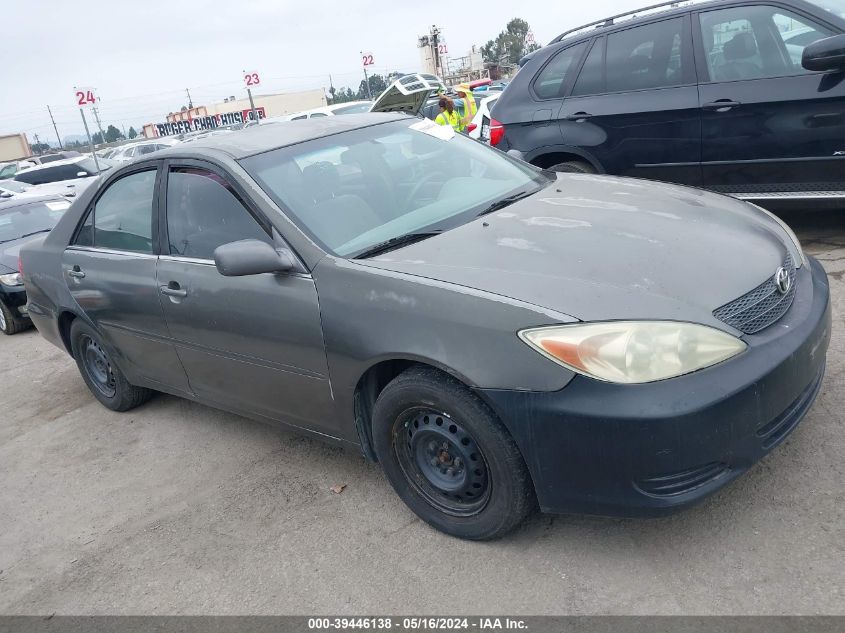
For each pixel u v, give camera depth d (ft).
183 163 12.13
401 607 8.39
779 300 8.61
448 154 12.78
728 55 17.13
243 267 9.56
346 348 9.30
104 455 14.24
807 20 16.06
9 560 11.12
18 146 215.72
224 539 10.46
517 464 8.20
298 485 11.53
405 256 9.43
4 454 15.25
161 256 12.34
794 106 16.16
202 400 13.12
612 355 7.41
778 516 8.61
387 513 10.28
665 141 18.19
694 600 7.64
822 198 16.44
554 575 8.39
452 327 8.25
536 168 13.44
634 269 8.43
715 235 9.44
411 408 8.98
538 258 8.82
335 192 10.96
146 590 9.68
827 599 7.34
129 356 14.20
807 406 8.61
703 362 7.51
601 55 19.16
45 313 16.03
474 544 9.21
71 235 15.01
